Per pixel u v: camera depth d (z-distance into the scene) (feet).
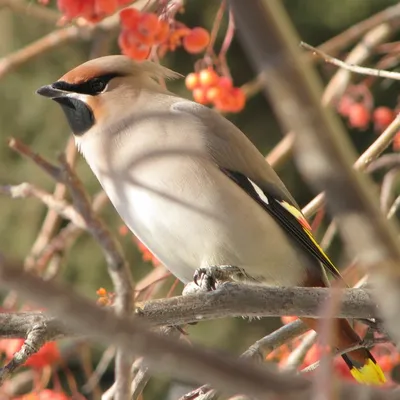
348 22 55.88
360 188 10.16
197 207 27.73
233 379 10.07
